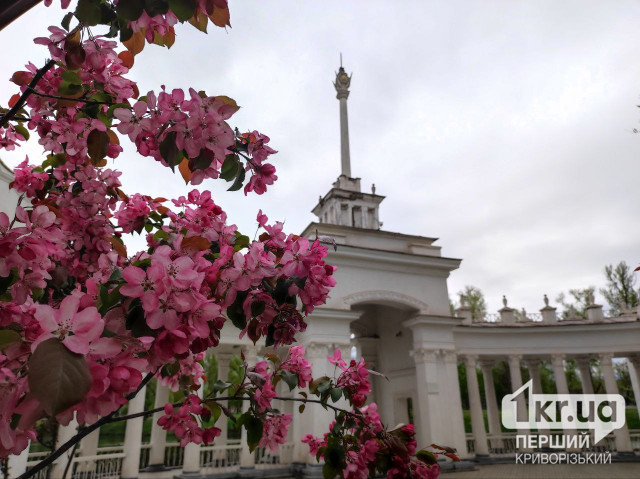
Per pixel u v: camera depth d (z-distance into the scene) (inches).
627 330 912.9
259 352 737.6
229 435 977.5
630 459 807.1
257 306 74.4
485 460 810.8
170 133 57.0
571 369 1440.7
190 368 112.7
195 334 50.1
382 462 101.5
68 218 90.3
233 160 70.7
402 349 860.0
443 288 826.8
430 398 733.3
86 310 41.5
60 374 34.9
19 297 61.5
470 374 896.9
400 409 853.2
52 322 40.0
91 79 75.2
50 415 32.9
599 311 971.3
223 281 71.8
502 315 988.6
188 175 70.9
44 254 61.9
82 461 566.6
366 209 1013.2
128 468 589.6
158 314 49.7
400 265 808.9
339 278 751.1
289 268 77.1
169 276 49.8
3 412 39.3
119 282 66.5
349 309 735.1
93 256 90.7
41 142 82.8
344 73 1400.1
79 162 93.1
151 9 51.9
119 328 54.4
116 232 102.4
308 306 80.6
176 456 778.8
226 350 799.1
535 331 931.3
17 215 63.7
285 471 658.8
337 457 100.9
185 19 51.9
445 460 700.7
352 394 109.7
